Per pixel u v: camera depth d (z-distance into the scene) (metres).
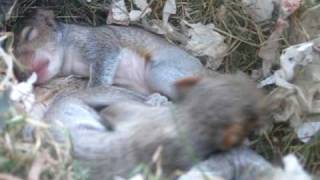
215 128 0.44
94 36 0.55
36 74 0.52
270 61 0.53
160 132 0.44
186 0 0.56
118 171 0.44
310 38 0.53
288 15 0.53
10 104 0.44
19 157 0.42
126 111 0.46
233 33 0.55
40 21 0.54
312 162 0.49
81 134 0.45
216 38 0.55
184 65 0.53
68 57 0.55
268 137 0.50
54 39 0.54
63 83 0.54
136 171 0.42
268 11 0.55
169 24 0.56
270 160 0.49
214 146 0.44
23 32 0.53
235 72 0.54
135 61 0.55
